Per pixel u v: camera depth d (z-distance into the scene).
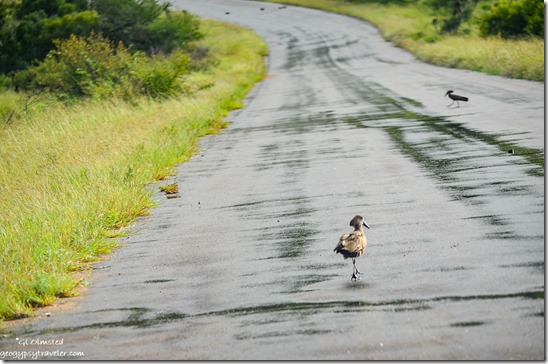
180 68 49.16
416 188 18.81
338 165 23.34
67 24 59.62
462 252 13.14
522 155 21.61
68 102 43.72
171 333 10.95
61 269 14.47
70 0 66.00
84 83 45.69
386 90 49.25
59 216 17.28
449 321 10.07
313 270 13.16
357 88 53.28
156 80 47.03
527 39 67.19
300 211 17.75
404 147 25.39
